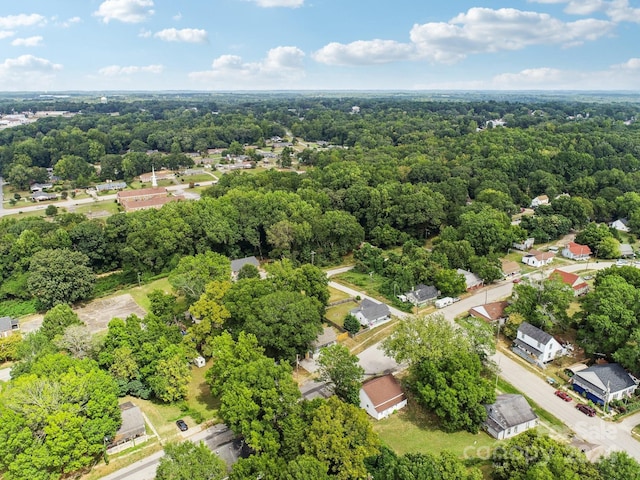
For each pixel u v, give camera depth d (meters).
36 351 70.25
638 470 48.56
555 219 140.62
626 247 130.88
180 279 89.31
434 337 69.00
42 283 97.25
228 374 62.38
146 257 115.06
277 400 56.16
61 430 51.44
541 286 89.56
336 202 145.38
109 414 58.34
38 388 54.88
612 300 77.31
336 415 53.94
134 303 104.69
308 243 125.00
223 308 80.12
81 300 106.69
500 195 154.38
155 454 58.44
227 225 121.19
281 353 75.69
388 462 52.88
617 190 163.25
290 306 76.31
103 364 71.06
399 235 136.38
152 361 70.00
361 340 86.69
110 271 121.50
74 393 55.91
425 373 66.12
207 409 67.94
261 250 129.50
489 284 111.25
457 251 114.88
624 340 74.81
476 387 63.31
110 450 58.78
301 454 51.91
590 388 69.56
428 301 101.38
